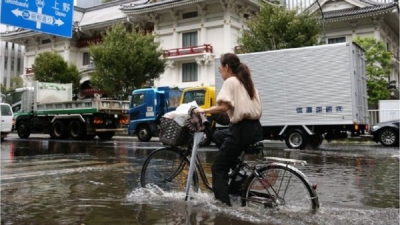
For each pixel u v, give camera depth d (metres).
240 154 4.47
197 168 5.04
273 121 14.97
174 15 34.50
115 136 26.45
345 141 20.45
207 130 4.81
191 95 16.61
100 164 9.23
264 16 23.00
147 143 17.78
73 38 44.72
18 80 48.75
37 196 5.34
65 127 20.98
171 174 5.21
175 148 5.17
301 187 4.32
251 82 4.42
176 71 34.38
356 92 14.02
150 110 18.61
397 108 21.19
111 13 43.59
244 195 4.52
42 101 22.58
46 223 3.96
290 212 4.29
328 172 7.86
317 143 14.84
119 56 27.34
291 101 14.70
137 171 7.92
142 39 28.48
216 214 4.21
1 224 3.93
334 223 3.93
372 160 10.18
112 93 28.69
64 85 23.77
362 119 14.73
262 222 3.93
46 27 10.96
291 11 22.84
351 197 5.39
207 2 32.28
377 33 32.66
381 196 5.46
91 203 4.86
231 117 4.39
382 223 3.96
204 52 32.03
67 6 11.50
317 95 14.23
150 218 4.09
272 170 4.42
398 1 31.33
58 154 11.93
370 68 26.25
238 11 33.44
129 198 5.07
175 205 4.63
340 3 34.75
